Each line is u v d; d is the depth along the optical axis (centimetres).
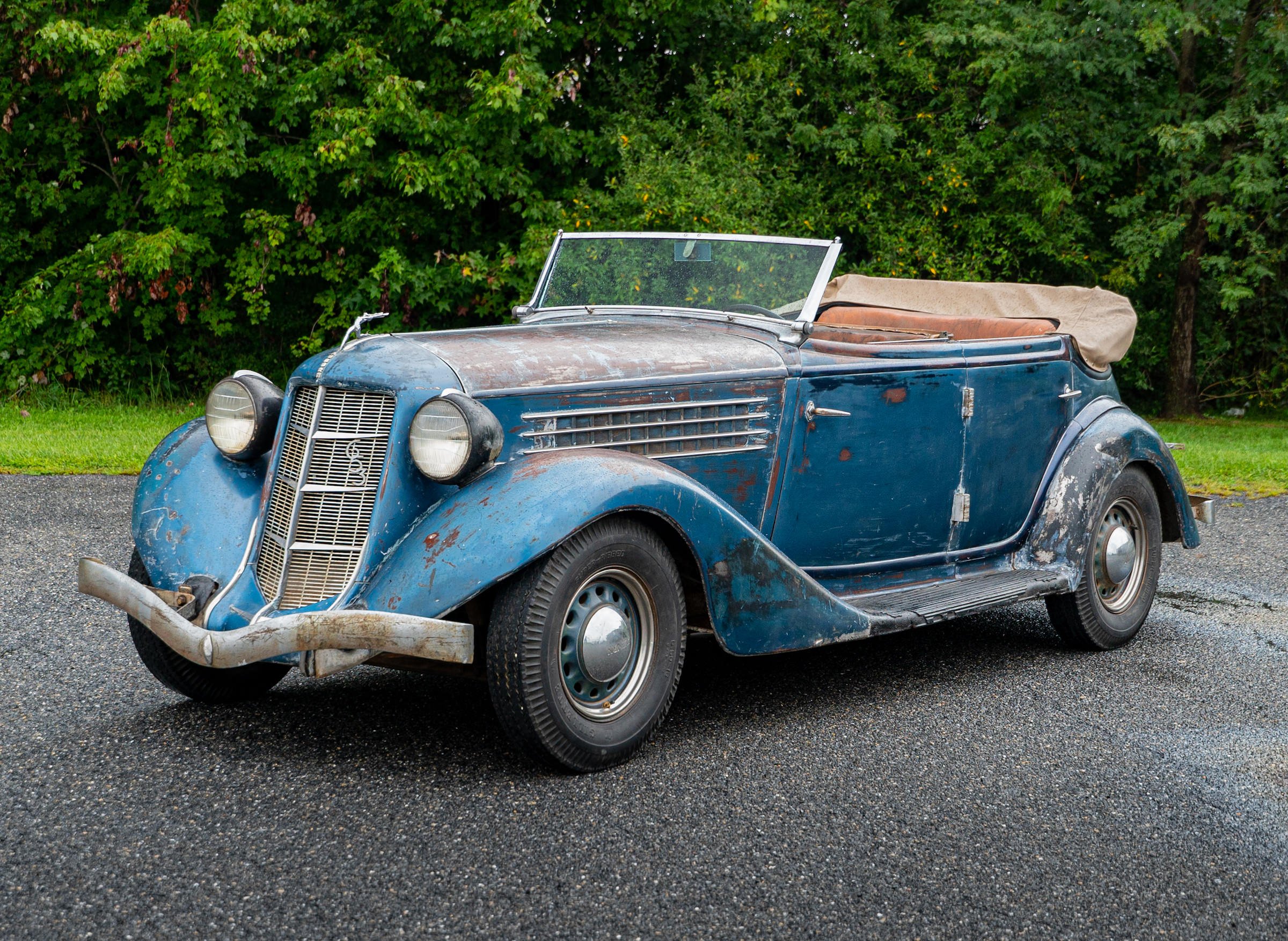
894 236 1537
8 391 1459
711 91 1606
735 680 448
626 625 346
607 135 1507
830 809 318
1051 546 498
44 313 1442
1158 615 574
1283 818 321
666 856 285
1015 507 502
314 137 1341
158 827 294
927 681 452
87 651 448
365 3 1367
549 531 316
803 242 448
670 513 347
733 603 365
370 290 1380
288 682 429
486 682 388
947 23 1580
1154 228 1516
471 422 330
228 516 375
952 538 481
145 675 424
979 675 462
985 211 1627
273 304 1578
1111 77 1589
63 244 1559
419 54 1416
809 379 422
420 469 337
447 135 1366
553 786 329
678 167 1380
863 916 259
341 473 349
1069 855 294
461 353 362
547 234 1359
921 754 365
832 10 1622
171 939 239
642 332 419
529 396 359
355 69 1330
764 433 411
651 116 1574
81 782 321
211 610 345
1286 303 1808
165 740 358
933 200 1555
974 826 310
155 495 383
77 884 261
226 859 276
